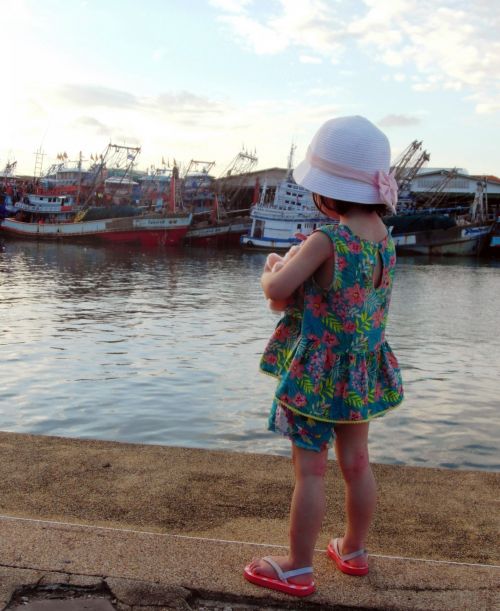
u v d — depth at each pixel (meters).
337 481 3.36
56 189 87.88
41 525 2.42
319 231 2.08
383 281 2.18
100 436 8.00
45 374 11.93
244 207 90.81
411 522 2.88
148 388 10.78
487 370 13.28
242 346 15.96
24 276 38.28
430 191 74.75
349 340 2.10
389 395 2.24
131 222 73.62
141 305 25.52
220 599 2.05
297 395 2.10
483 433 8.20
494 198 77.81
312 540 2.11
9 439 3.79
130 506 2.96
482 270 51.41
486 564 2.49
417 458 7.17
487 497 3.16
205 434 8.06
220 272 44.12
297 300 2.19
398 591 2.11
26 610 1.94
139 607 1.98
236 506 2.99
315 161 2.18
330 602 2.04
